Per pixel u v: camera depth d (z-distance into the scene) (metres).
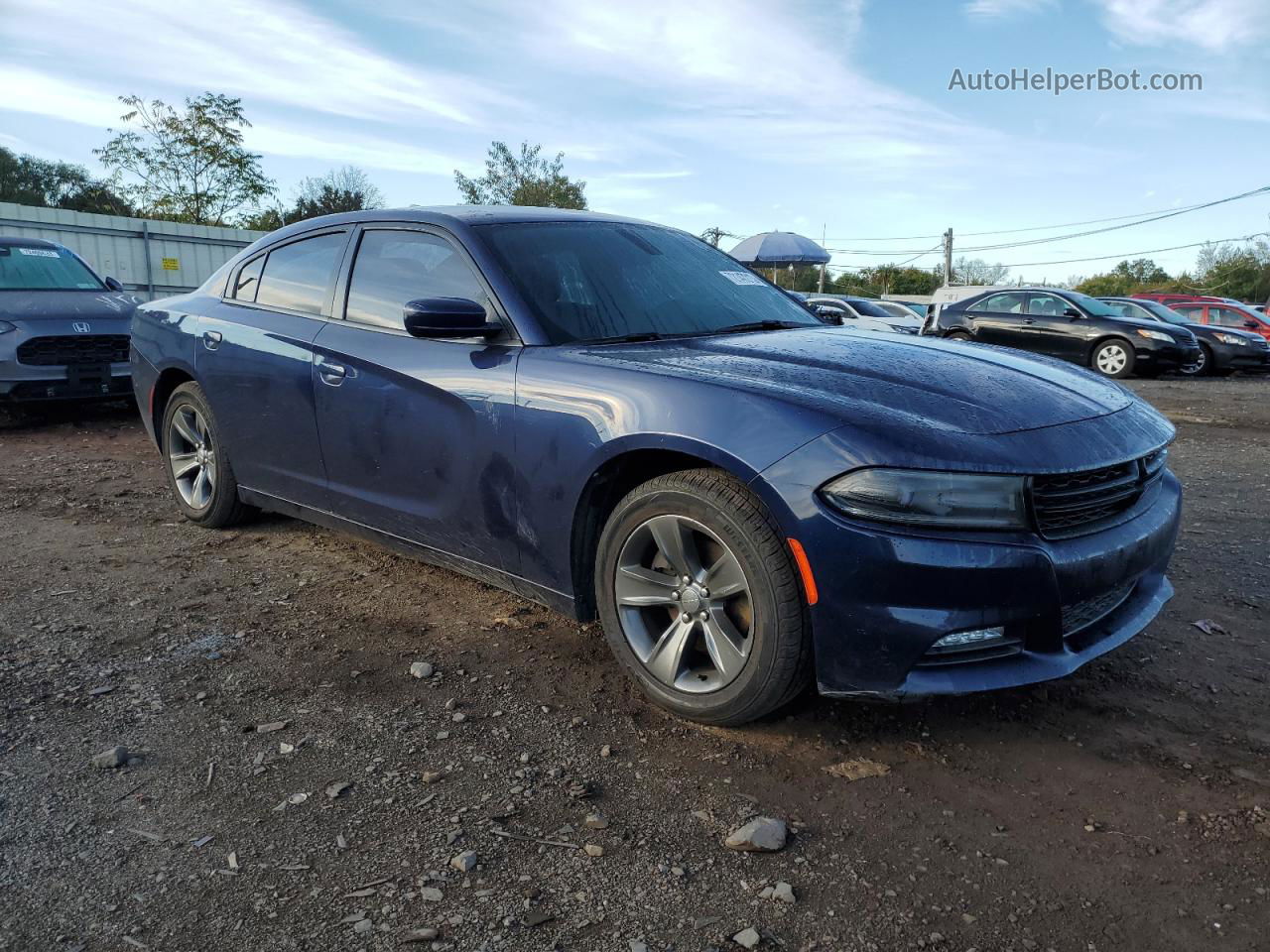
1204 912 1.85
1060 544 2.30
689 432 2.42
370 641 3.20
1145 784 2.32
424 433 3.11
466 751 2.46
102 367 7.42
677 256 3.63
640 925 1.81
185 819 2.14
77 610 3.45
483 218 3.33
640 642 2.69
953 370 2.69
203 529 4.56
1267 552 4.32
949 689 2.24
